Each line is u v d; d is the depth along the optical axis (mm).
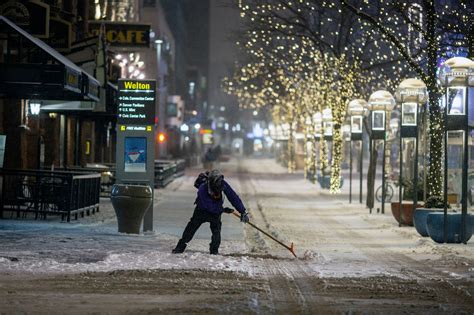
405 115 52469
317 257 34938
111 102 74375
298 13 91625
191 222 34781
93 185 55938
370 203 67438
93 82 53125
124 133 44844
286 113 170500
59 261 30688
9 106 61188
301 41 106562
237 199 35000
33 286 24641
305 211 69500
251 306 21859
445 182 41781
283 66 123125
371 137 68688
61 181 53750
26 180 55812
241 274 28391
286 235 48156
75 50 67625
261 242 43312
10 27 47719
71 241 37781
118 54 104312
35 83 47438
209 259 32531
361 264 32938
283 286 25922
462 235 41469
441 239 41906
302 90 125000
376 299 23609
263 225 55531
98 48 67688
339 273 29547
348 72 91250
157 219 56188
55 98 53875
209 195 34750
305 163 135500
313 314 20875
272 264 32219
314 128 112438
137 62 127812
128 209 43000
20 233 40531
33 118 65938
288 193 97438
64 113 73750
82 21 83812
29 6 54031
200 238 43719
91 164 88438
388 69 97188
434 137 50812
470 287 26172
